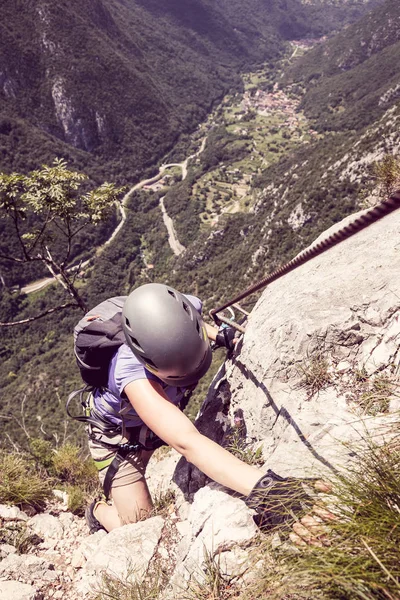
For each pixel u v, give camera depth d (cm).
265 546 167
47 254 1141
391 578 120
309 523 157
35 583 285
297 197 14400
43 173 1059
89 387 286
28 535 352
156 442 275
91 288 19725
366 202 626
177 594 197
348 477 172
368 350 288
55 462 529
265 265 12694
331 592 131
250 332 346
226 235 18100
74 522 383
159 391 227
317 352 299
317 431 248
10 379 15788
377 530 138
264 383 311
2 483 417
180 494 317
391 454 170
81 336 253
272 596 139
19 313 19062
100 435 285
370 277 320
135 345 225
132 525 279
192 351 219
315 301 321
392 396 242
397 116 12262
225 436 341
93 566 266
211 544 198
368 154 12662
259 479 176
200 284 15025
